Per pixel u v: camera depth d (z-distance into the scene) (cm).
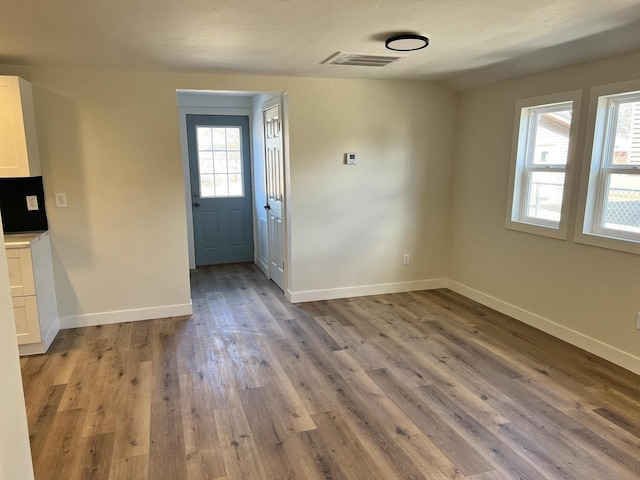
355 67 370
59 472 208
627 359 305
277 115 457
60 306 381
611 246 308
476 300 456
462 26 258
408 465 212
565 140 353
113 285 392
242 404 265
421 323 395
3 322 107
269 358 326
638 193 298
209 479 203
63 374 302
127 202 384
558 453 220
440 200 485
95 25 245
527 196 393
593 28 262
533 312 384
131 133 376
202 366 313
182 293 413
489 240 432
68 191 368
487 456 218
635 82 287
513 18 243
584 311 336
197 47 296
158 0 208
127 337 365
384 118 447
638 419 248
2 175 324
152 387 285
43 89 351
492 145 420
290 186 431
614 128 312
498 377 296
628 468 209
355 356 329
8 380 109
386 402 267
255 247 618
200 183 593
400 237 478
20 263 317
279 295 479
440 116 465
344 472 207
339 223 453
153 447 225
